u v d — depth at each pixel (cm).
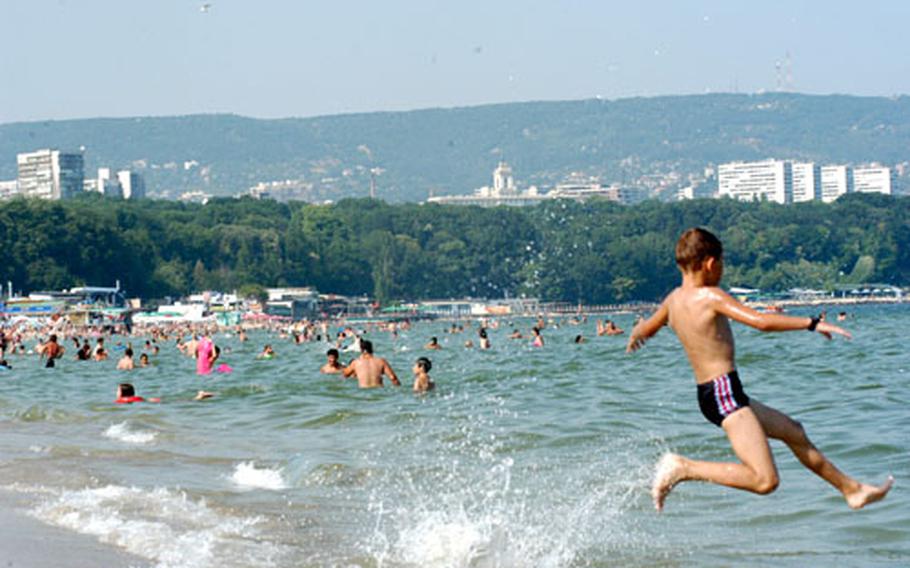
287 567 1661
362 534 1872
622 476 2334
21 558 1733
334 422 3394
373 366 4506
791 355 6456
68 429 3494
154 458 2773
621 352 7338
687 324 1493
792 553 1711
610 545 1784
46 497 2269
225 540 1836
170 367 7256
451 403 3791
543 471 2414
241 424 3478
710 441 2717
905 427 2878
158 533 1880
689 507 2044
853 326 13012
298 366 6862
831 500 2036
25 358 9481
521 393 4162
